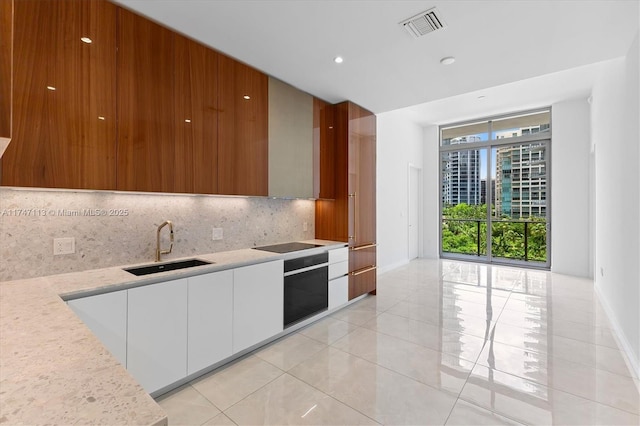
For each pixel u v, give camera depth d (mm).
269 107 3033
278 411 1864
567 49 2547
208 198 2834
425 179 7160
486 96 5148
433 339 2857
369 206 4195
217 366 2359
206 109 2506
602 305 3773
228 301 2365
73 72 1825
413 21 2166
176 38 2312
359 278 3951
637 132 2432
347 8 2025
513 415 1813
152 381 1919
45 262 1940
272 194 3061
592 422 1749
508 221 6309
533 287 4617
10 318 1151
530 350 2627
